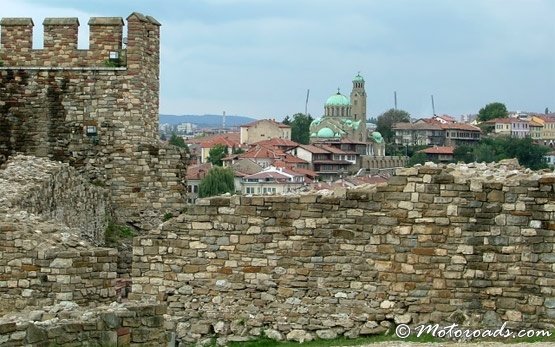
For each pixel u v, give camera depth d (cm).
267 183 18250
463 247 2723
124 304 2412
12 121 4588
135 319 2320
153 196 4606
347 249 2783
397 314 2748
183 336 2822
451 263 2730
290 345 2730
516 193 2703
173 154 4612
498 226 2711
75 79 4591
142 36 4616
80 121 4591
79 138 4591
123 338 2297
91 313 2302
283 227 2811
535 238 2689
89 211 4216
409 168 2759
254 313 2814
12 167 3747
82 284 2841
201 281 2842
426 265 2741
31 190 3359
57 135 4594
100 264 2862
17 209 3080
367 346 2559
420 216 2747
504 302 2702
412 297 2745
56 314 2333
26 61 4594
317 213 2797
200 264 2845
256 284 2816
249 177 18512
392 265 2759
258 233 2822
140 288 2870
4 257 2848
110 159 4600
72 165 4594
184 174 4644
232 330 2809
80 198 4109
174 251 2858
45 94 4594
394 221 2759
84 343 2228
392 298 2756
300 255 2800
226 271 2834
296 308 2792
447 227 2734
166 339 2452
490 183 2716
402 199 2758
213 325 2817
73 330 2208
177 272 2855
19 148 4600
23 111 4591
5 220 2911
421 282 2742
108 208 4528
